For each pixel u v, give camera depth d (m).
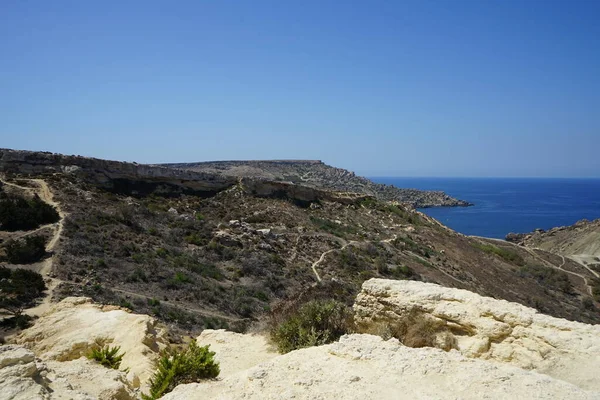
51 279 25.55
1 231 31.56
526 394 7.50
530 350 10.05
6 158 45.56
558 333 9.97
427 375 8.48
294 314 15.41
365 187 175.88
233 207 55.31
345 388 8.17
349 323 14.62
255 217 53.31
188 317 24.39
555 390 7.58
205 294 28.59
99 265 28.97
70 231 33.41
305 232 52.06
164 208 48.53
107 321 16.02
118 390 8.70
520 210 192.12
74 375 9.10
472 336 11.18
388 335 12.48
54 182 43.62
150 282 28.64
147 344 14.12
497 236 121.25
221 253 38.81
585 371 8.95
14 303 21.83
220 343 15.86
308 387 8.24
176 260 33.91
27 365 7.18
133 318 16.30
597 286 58.81
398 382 8.33
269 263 38.78
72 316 16.56
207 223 46.12
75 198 41.44
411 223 71.25
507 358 10.24
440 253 56.25
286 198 64.62
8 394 6.44
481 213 176.25
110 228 36.41
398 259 47.81
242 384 8.63
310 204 66.19
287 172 164.12
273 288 33.41
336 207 68.38
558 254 84.88
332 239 51.12
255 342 15.80
